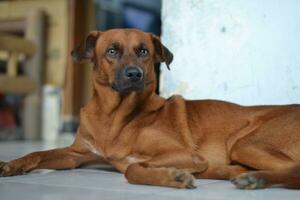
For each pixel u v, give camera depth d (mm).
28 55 8844
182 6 4926
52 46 9164
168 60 4000
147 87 3689
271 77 4484
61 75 9055
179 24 4938
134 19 12344
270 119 3529
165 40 5031
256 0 4555
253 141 3422
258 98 4539
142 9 12703
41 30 9000
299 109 3504
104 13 11047
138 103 3654
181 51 4918
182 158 3391
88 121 3803
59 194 2770
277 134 3375
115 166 3691
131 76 3521
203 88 4805
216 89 4742
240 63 4625
